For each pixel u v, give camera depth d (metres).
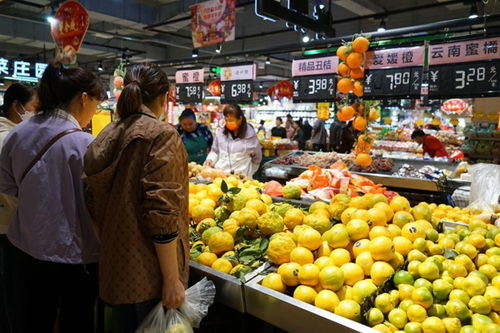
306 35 6.30
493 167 3.24
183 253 1.48
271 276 1.67
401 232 1.84
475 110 8.09
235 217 2.07
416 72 3.80
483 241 1.82
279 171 5.19
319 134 10.88
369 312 1.44
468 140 7.82
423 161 5.23
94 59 15.67
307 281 1.59
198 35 5.94
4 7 8.91
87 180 1.44
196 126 4.70
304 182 2.84
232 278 1.68
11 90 2.39
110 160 1.41
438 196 4.14
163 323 1.41
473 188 3.26
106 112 5.79
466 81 3.61
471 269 1.66
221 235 1.92
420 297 1.44
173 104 10.42
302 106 18.16
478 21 4.23
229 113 3.94
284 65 15.72
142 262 1.39
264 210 2.16
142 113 1.45
